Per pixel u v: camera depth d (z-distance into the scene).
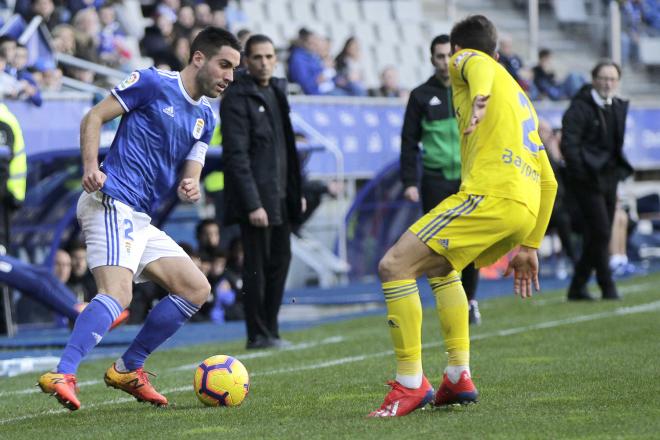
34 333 32.56
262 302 25.53
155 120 16.02
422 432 13.14
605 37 74.38
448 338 15.05
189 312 16.72
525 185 14.65
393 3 66.81
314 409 15.67
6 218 30.28
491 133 14.68
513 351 22.20
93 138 15.62
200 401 16.44
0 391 19.97
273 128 25.22
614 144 32.22
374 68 63.12
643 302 32.19
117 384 16.59
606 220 32.81
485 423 13.67
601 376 17.95
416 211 48.84
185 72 16.25
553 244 48.00
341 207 45.03
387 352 23.53
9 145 28.98
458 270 14.61
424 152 26.75
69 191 34.94
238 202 24.94
